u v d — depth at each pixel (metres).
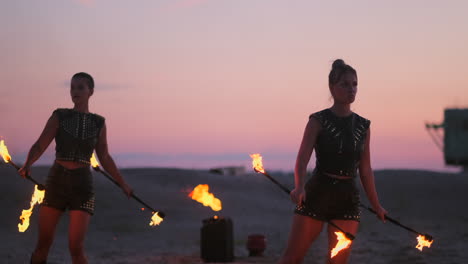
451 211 28.05
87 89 5.96
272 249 14.12
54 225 5.78
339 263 4.88
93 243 15.43
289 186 38.22
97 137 5.98
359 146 4.96
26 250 12.27
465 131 63.22
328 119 4.95
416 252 12.47
